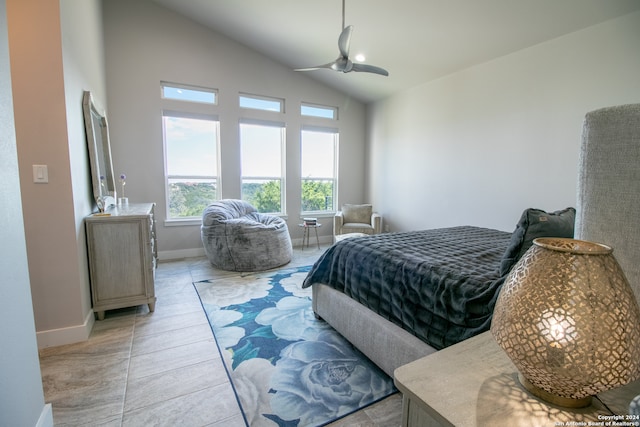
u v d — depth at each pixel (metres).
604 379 0.53
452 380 0.68
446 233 2.91
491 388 0.65
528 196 3.35
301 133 5.30
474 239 2.59
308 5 3.37
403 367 0.73
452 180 4.23
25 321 1.24
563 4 2.59
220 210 4.06
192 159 4.53
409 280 1.75
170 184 4.42
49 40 2.00
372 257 2.09
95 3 3.24
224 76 4.56
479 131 3.84
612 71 2.68
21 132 1.96
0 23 1.14
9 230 1.15
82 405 1.58
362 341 1.98
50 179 2.05
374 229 4.95
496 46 3.37
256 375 1.84
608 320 0.53
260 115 4.87
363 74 4.66
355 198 5.97
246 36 4.43
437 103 4.41
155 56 4.12
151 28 4.07
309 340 2.25
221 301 2.93
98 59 3.34
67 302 2.15
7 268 1.13
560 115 3.05
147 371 1.86
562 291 0.55
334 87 5.43
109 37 3.85
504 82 3.54
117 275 2.53
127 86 3.99
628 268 0.71
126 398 1.64
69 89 2.16
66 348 2.10
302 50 4.45
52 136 2.04
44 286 2.08
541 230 1.49
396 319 1.78
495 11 2.83
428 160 4.59
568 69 2.97
